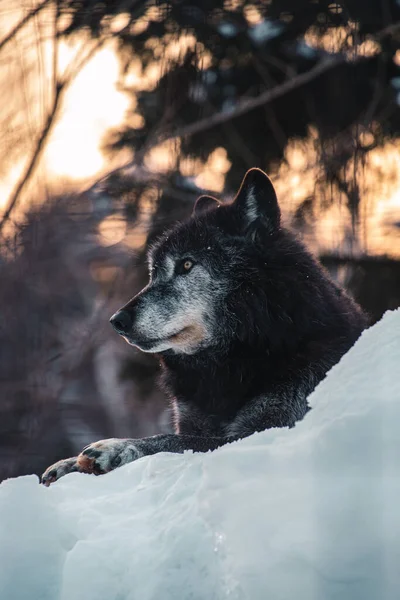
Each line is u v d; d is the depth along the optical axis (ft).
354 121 44.91
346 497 9.76
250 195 21.06
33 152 42.45
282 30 44.32
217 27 44.19
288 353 19.66
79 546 11.48
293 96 45.50
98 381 54.03
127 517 12.12
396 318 11.85
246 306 20.15
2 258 46.09
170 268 21.20
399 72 44.88
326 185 44.68
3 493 12.01
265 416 19.60
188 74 44.57
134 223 46.29
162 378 21.80
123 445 17.15
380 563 9.29
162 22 43.78
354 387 10.85
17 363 47.14
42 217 44.45
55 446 47.50
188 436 17.98
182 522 11.18
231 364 20.18
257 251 20.68
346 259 44.16
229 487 10.61
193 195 45.34
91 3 42.65
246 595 9.70
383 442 9.94
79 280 48.57
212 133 45.52
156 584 10.65
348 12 42.06
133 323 20.80
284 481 10.35
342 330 20.01
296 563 9.68
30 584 11.34
